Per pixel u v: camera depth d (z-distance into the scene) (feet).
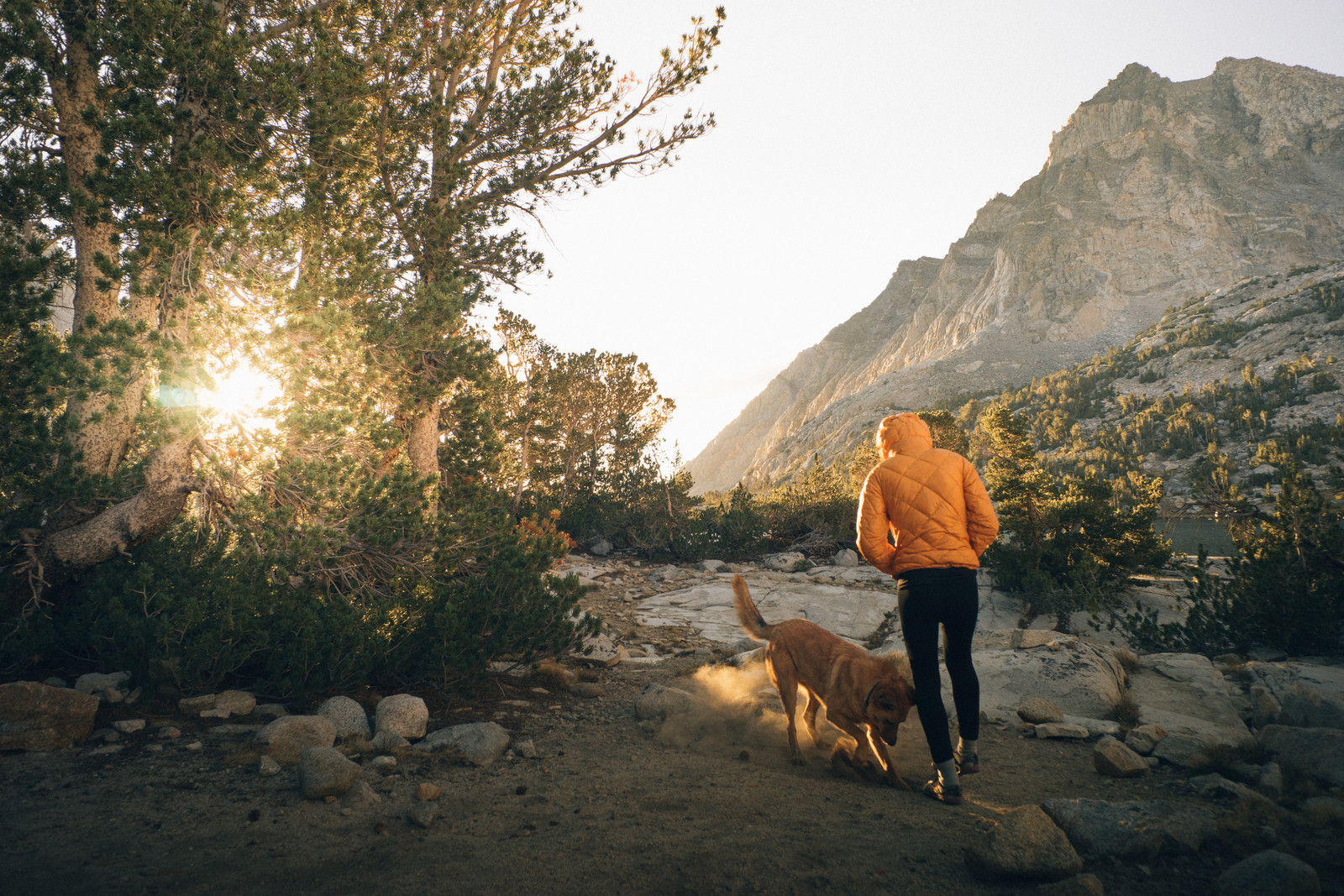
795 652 12.93
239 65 17.40
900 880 7.72
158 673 13.88
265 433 16.92
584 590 18.45
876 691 11.14
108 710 13.39
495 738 12.71
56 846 8.43
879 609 30.63
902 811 9.95
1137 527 31.53
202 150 16.22
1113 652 18.25
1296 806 9.50
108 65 16.25
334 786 10.22
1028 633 18.84
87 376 14.84
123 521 16.24
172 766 11.21
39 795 9.91
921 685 10.79
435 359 23.47
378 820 9.56
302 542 15.84
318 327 16.52
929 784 10.71
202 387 15.96
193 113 16.90
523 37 33.78
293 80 17.93
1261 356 451.12
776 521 57.52
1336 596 20.47
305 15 20.06
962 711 10.97
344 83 18.25
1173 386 463.83
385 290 20.21
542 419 50.49
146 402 16.42
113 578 16.14
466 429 31.04
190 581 16.24
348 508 17.06
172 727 12.62
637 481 54.19
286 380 17.22
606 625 26.84
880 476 11.64
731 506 57.16
